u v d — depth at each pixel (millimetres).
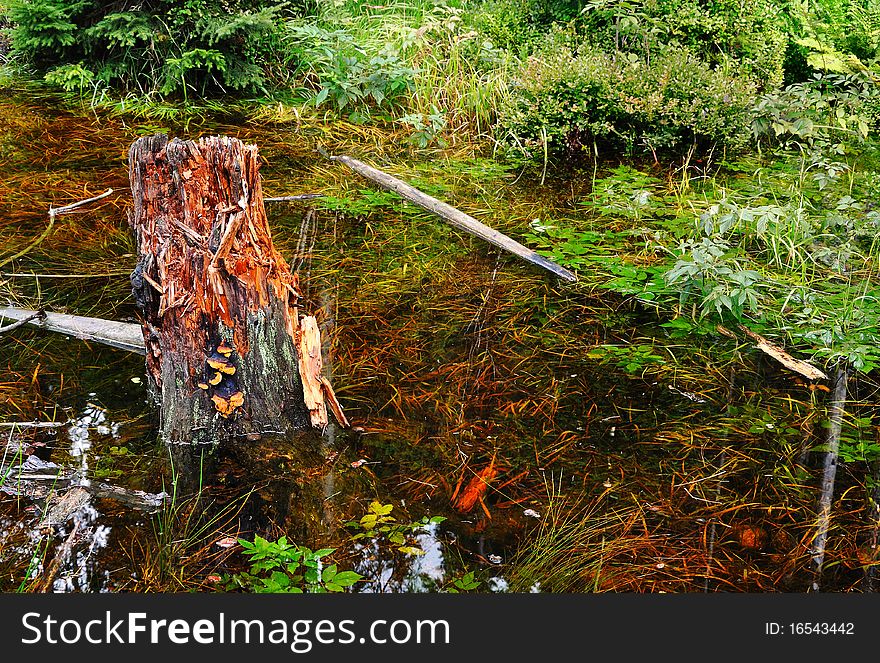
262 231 2961
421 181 5637
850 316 3951
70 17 7031
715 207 4477
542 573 2480
